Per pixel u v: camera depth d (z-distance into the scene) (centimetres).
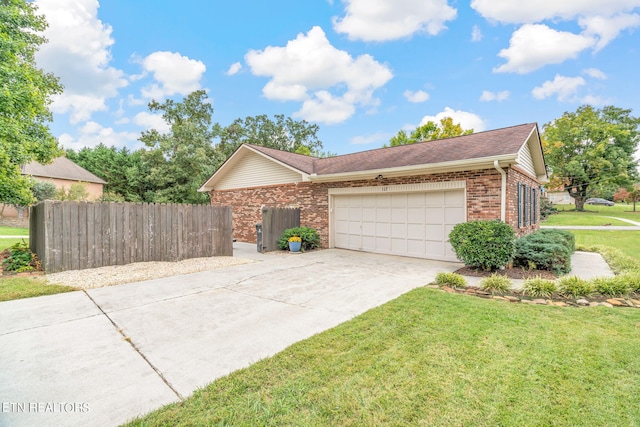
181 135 2728
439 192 938
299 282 679
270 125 3794
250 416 243
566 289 550
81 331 412
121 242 830
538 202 1441
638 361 319
